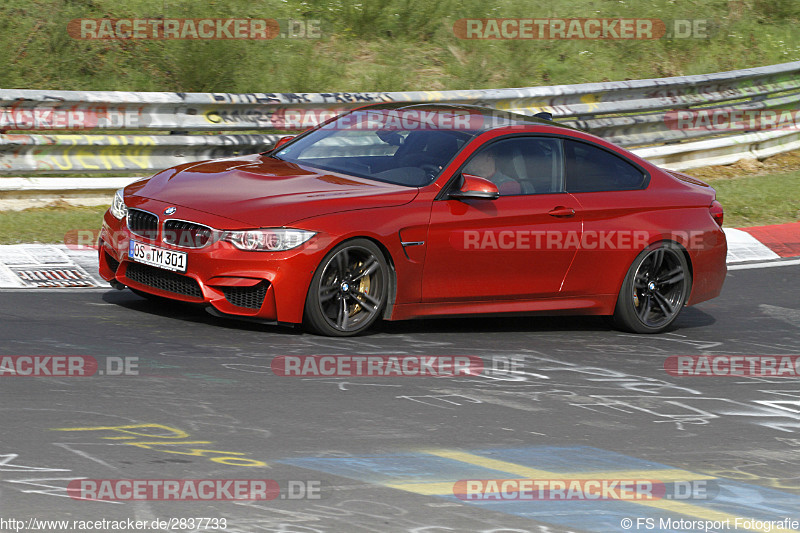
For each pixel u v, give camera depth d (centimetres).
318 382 1791
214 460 1370
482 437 1560
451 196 2211
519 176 2323
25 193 3175
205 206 2084
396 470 1381
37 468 1293
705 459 1531
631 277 2409
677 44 5644
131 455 1365
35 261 2567
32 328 2016
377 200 2131
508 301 2292
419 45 4981
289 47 4544
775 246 3509
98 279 2519
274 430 1520
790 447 1619
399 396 1747
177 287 2095
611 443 1577
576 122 4100
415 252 2148
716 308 2755
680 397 1883
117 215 2195
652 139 4356
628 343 2325
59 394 1612
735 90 4662
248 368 1841
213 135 3494
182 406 1598
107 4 4416
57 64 4088
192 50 4184
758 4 6312
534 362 2064
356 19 4906
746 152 4722
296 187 2155
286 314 2034
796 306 2811
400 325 2292
